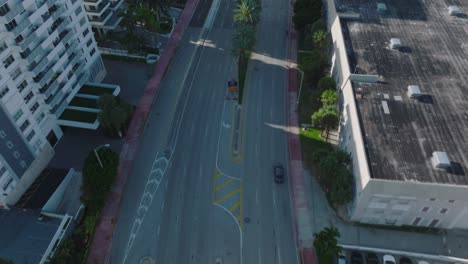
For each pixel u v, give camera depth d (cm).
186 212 6600
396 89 6869
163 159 7456
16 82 6178
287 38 10775
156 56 9912
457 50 7769
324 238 5453
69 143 7700
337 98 7619
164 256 6022
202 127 8131
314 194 6850
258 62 9906
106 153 6606
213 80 9338
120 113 7175
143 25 9725
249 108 8575
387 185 5406
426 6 9144
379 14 8812
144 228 6366
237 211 6619
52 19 6806
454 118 6319
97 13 9744
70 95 7744
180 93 8950
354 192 6181
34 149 6812
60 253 5656
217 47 10425
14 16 5862
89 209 6488
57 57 7156
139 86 9125
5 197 6166
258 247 6138
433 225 6219
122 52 9931
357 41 7981
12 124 6175
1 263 5159
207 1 12344
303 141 7781
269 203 6738
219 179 7119
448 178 5434
